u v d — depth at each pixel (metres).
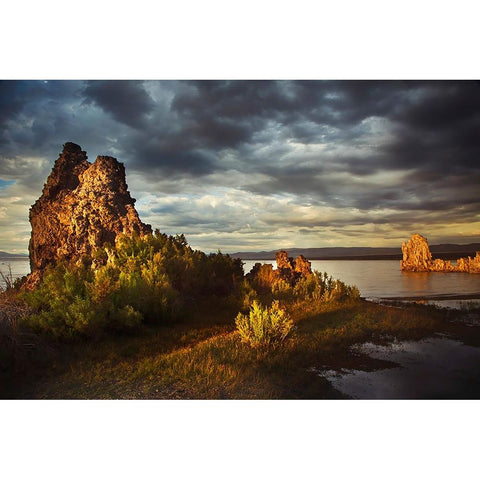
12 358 7.25
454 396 6.31
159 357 8.14
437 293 23.58
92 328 9.16
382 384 6.77
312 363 7.93
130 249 14.69
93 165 17.44
